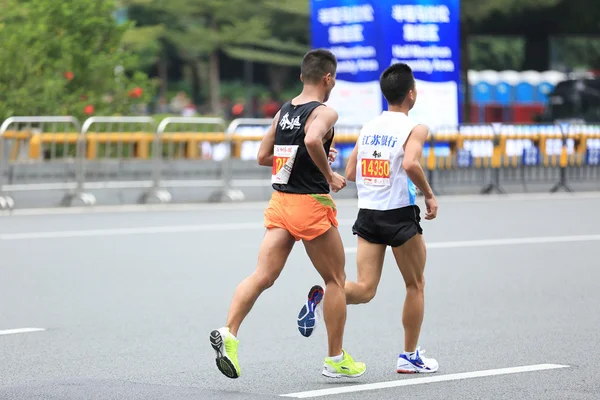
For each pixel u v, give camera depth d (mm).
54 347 19094
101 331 20547
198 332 20484
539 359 18047
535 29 105500
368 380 16516
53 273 27391
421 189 16234
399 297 24359
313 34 58062
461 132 52688
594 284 26047
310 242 15930
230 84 148500
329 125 15602
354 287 16531
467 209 44062
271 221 15945
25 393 15617
